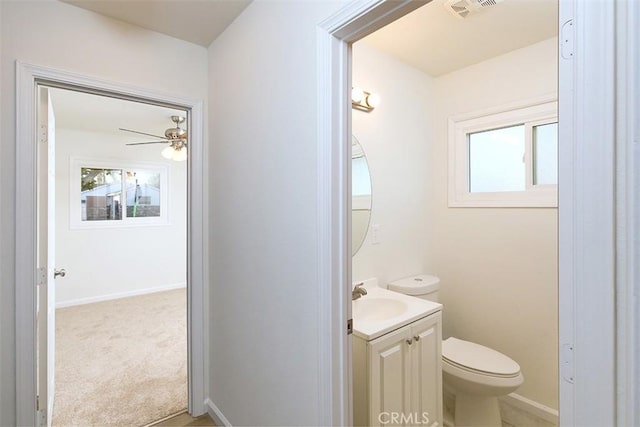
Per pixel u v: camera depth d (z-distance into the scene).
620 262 0.53
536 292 2.11
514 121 2.20
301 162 1.26
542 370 2.08
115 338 3.31
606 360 0.54
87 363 2.76
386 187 2.31
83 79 1.66
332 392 1.14
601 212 0.54
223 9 1.67
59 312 4.16
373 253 2.23
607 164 0.54
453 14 1.79
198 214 2.08
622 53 0.53
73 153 4.49
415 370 1.67
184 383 2.45
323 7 1.15
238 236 1.74
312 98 1.21
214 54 2.01
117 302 4.64
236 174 1.76
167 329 3.58
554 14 1.77
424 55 2.28
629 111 0.52
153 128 4.25
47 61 1.57
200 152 2.08
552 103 2.04
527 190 2.16
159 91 1.92
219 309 1.96
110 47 1.75
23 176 1.50
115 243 4.84
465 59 2.33
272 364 1.46
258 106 1.55
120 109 3.42
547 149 2.10
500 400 2.24
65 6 1.62
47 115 1.70
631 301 0.52
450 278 2.56
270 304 1.47
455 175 2.52
